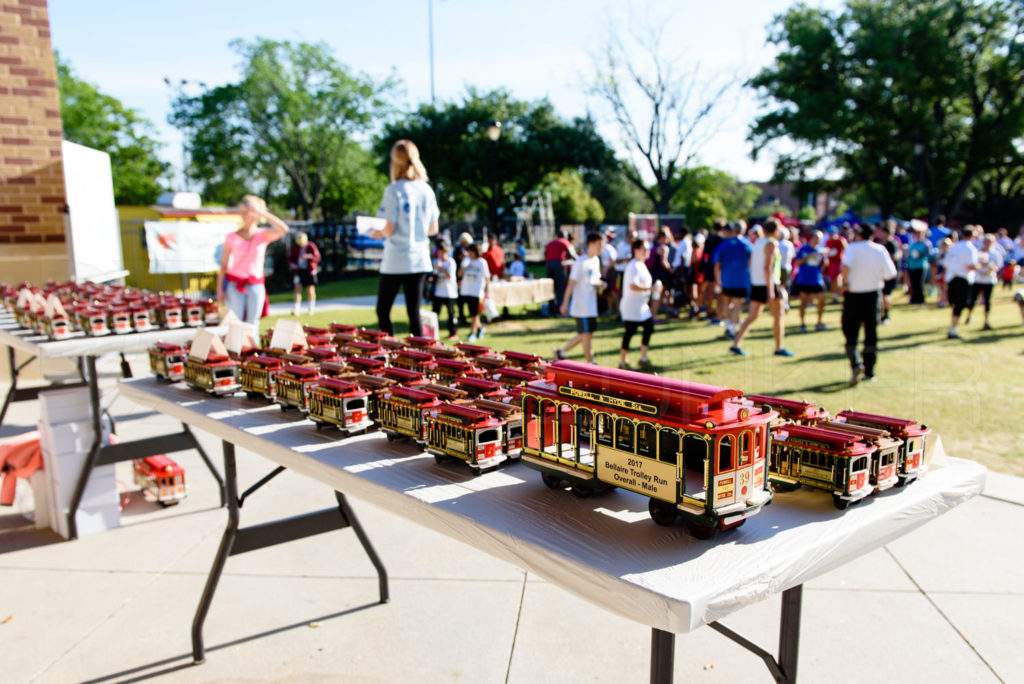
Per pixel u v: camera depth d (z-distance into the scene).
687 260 13.52
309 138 51.31
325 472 2.16
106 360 8.95
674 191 43.03
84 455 4.19
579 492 1.82
